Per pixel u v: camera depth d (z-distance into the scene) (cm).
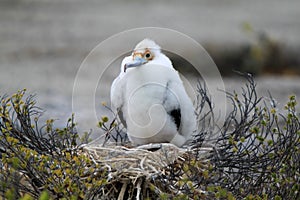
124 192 880
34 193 869
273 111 959
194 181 897
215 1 4825
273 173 878
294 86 2538
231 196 830
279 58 3150
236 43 3222
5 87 2278
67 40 3409
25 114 951
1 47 3206
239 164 914
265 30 3669
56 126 1478
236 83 2583
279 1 4916
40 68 2789
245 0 4903
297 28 3784
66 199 816
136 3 4678
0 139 902
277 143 952
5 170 873
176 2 4766
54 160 875
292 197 892
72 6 4475
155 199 888
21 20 3959
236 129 952
